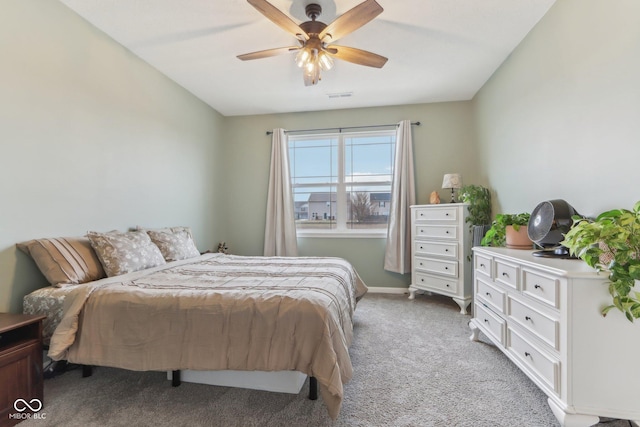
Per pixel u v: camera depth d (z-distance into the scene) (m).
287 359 1.54
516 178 2.84
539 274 1.59
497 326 2.06
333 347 1.53
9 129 1.88
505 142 3.06
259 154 4.57
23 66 1.95
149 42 2.68
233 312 1.63
